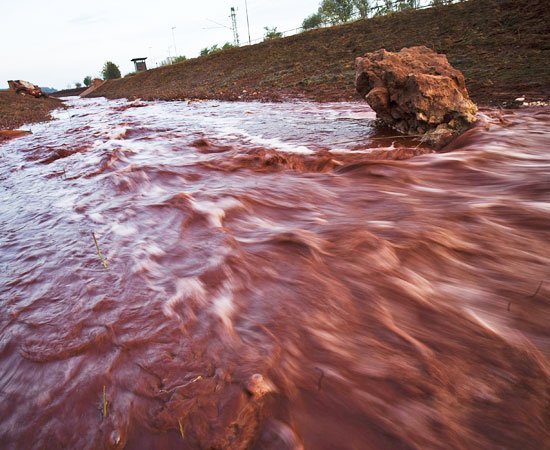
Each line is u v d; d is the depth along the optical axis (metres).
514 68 11.36
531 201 3.67
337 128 8.38
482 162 5.06
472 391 1.62
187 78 37.69
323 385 1.66
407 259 2.69
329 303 2.24
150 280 2.55
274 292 2.36
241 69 30.81
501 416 1.51
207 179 5.23
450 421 1.50
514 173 4.57
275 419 1.51
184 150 7.25
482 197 3.93
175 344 1.90
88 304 2.29
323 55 24.28
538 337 1.93
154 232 3.38
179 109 16.31
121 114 16.34
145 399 1.57
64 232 3.52
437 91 6.77
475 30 17.42
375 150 6.22
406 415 1.53
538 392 1.61
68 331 2.04
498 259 2.69
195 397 1.56
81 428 1.47
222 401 1.53
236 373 1.69
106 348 1.89
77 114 18.61
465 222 3.27
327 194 4.39
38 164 7.04
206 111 14.23
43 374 1.75
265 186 4.68
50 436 1.45
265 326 2.04
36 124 14.89
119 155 7.02
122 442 1.41
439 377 1.69
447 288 2.40
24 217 4.05
